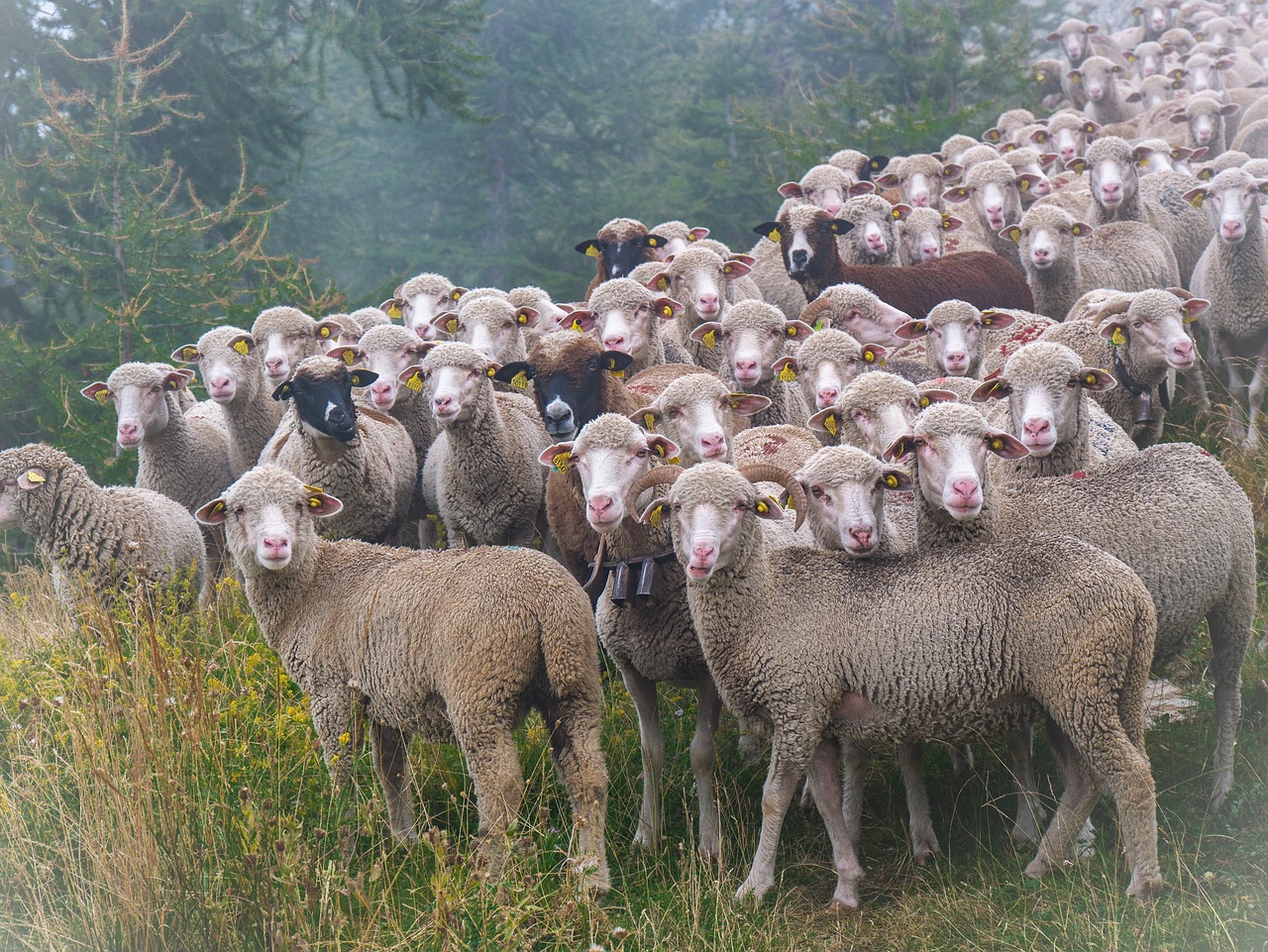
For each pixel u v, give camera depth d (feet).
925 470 22.74
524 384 30.22
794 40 112.37
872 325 35.63
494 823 20.26
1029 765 22.47
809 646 20.98
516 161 102.22
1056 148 60.85
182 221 56.85
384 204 101.86
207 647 27.84
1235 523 23.45
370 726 22.77
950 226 46.34
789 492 22.29
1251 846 20.84
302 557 22.84
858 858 23.02
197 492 36.78
